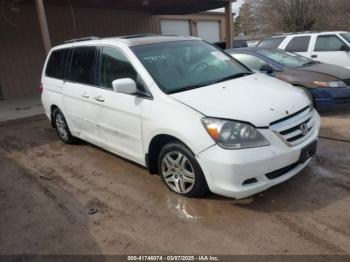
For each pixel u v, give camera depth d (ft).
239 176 10.76
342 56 30.94
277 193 12.70
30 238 11.62
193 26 65.16
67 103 18.57
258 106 11.58
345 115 21.77
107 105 15.05
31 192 15.02
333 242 9.86
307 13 87.92
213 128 11.01
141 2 44.45
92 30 49.60
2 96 41.57
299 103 12.35
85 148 20.07
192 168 11.98
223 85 13.26
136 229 11.45
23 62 43.06
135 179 15.11
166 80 13.34
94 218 12.39
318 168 14.42
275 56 24.85
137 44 14.82
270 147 10.98
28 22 42.98
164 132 12.29
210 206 12.23
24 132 25.50
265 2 102.32
